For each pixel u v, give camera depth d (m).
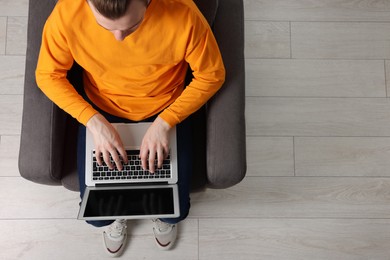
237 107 1.29
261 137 1.85
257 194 1.80
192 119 1.42
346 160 1.85
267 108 1.88
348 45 1.94
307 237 1.77
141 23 1.07
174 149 1.29
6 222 1.72
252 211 1.78
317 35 1.95
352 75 1.92
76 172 1.36
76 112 1.22
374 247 1.78
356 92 1.91
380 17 1.96
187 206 1.33
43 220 1.73
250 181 1.81
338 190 1.82
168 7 1.07
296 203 1.80
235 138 1.27
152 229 1.74
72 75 1.41
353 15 1.96
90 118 1.23
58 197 1.75
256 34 1.93
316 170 1.83
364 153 1.86
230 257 1.74
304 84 1.90
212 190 1.79
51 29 1.11
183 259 1.73
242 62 1.33
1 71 1.83
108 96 1.31
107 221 1.40
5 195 1.74
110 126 1.24
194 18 1.09
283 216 1.78
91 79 1.32
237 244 1.75
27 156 1.24
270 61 1.91
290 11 1.95
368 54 1.94
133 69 1.20
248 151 1.84
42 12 1.31
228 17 1.34
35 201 1.74
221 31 1.33
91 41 1.12
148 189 1.24
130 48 1.13
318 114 1.88
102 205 1.18
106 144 1.22
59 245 1.71
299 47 1.93
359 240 1.78
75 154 1.37
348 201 1.81
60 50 1.15
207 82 1.23
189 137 1.36
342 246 1.77
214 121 1.29
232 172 1.26
